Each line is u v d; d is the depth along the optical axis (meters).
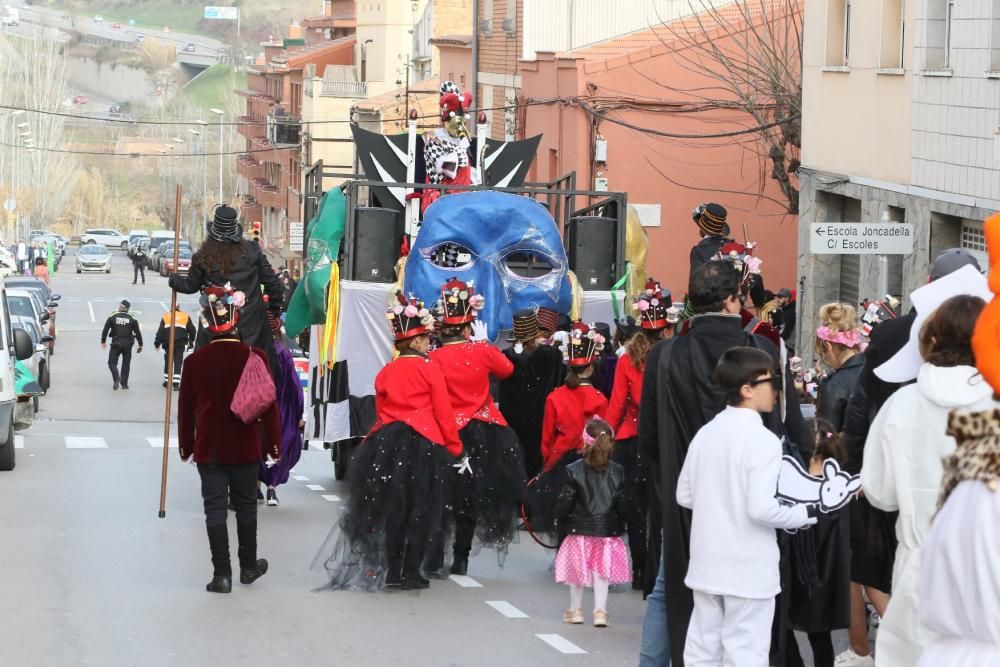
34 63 150.88
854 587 10.24
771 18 34.84
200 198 151.88
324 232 18.55
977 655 6.00
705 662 8.60
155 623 11.74
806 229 28.69
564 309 18.08
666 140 38.84
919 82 23.70
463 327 13.82
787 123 32.31
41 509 17.25
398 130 73.81
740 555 8.41
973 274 8.68
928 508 7.63
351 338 18.17
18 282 53.75
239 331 15.55
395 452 13.08
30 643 11.04
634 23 45.88
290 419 17.97
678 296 39.09
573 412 13.70
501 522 13.84
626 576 12.01
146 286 96.31
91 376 44.06
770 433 8.46
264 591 13.02
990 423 6.09
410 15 103.75
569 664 10.73
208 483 12.89
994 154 20.78
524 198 17.75
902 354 8.68
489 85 51.75
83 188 188.38
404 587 13.16
